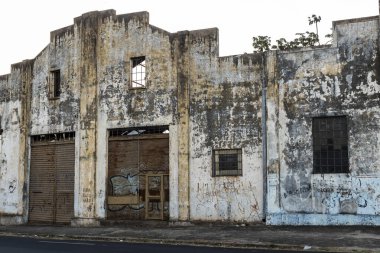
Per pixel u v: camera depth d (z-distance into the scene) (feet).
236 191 66.90
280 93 65.72
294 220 63.16
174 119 71.51
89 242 55.06
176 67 72.13
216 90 69.41
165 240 53.93
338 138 62.75
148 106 73.61
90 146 76.43
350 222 60.64
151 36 74.54
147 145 73.67
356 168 61.16
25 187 83.61
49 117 82.12
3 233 69.31
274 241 49.65
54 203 80.59
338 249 44.55
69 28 81.35
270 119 65.51
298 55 65.26
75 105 79.30
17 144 85.20
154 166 72.84
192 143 70.18
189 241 52.39
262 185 65.46
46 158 82.64
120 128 75.56
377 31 61.62
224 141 68.28
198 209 68.85
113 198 74.84
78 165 77.36
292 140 64.49
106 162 75.77
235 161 67.82
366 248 43.88
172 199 70.28
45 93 83.20
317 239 50.21
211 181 68.39
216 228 63.46
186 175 69.62
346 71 62.69
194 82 70.85
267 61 66.59
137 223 72.49
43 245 51.21
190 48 71.61
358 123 61.57
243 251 44.29
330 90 63.31
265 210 64.75
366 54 61.93
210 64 70.13
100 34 78.38
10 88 87.66
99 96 77.36
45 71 83.66
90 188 75.61
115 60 76.79
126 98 75.31
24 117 84.84
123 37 76.64
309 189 63.00
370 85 61.36
